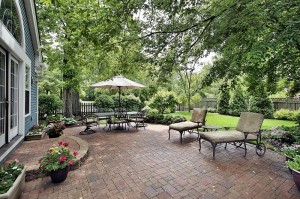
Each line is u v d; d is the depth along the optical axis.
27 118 5.70
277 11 2.91
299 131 5.46
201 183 2.96
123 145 5.22
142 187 2.83
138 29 4.49
